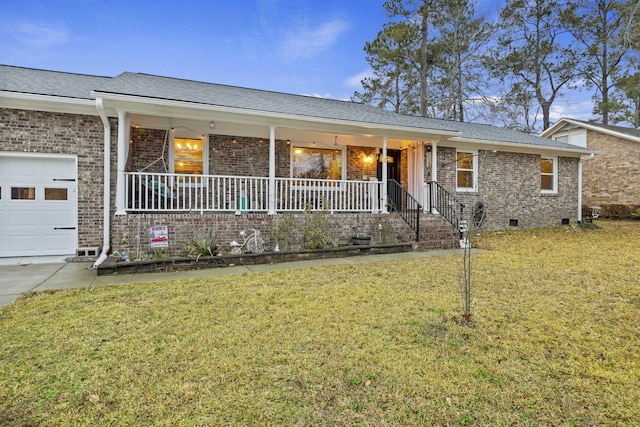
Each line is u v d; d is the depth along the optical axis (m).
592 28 21.77
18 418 1.98
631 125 23.81
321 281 5.14
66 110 7.00
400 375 2.46
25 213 6.93
